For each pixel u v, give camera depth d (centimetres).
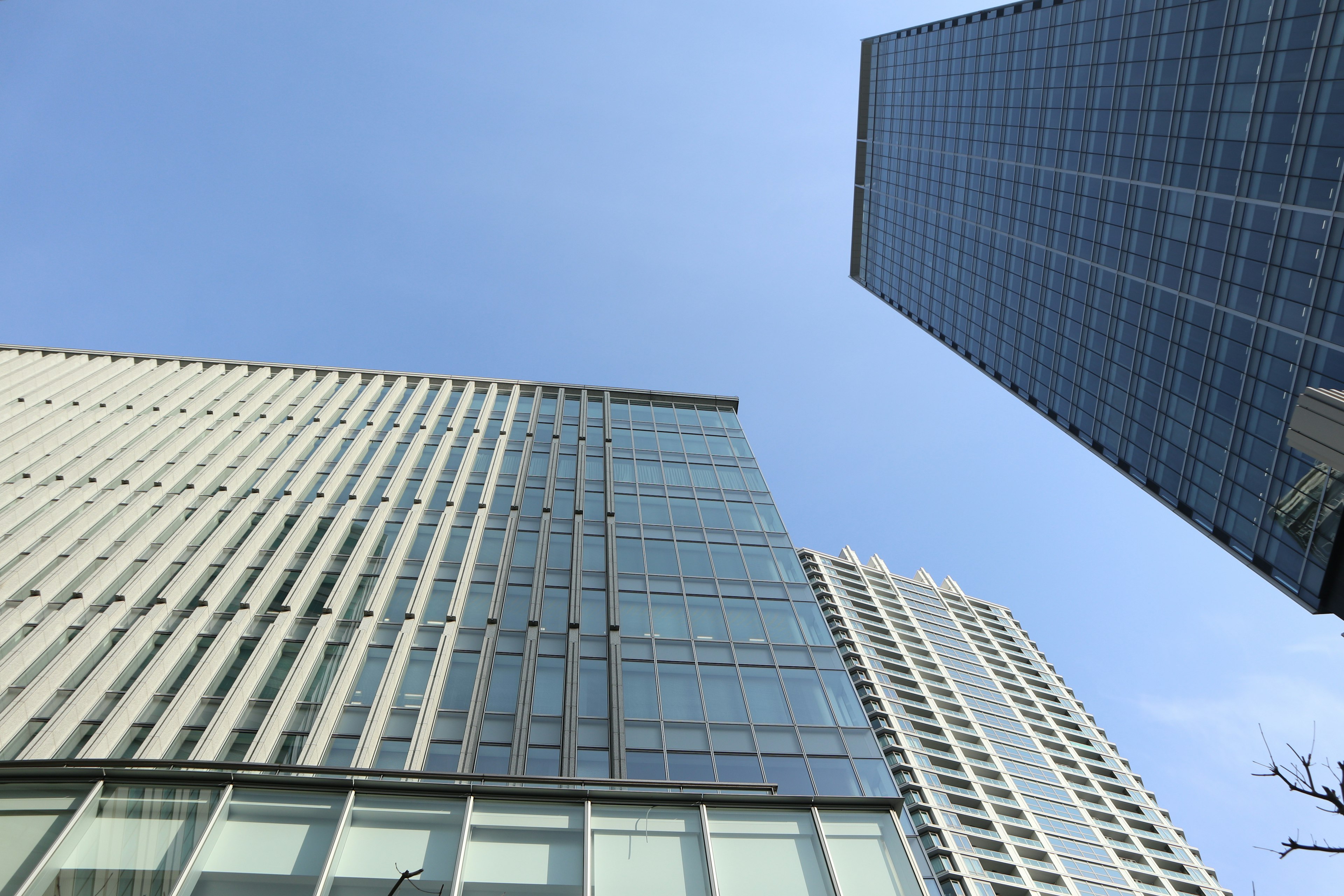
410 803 1529
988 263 8288
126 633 2895
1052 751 9719
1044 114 7131
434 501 3956
